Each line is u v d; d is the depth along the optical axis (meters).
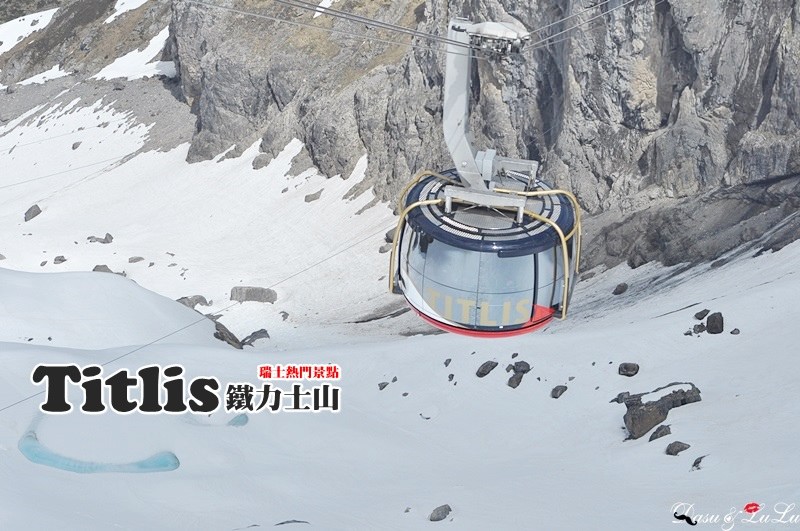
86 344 68.88
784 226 60.19
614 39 72.50
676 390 45.62
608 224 73.69
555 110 82.50
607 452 43.34
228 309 88.69
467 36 16.80
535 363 54.44
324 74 116.56
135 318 73.31
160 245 109.25
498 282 18.11
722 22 66.19
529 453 46.19
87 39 181.88
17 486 41.56
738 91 66.50
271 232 106.12
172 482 44.75
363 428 51.72
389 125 102.06
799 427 39.12
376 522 39.06
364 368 60.22
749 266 58.41
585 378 51.62
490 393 53.31
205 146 128.12
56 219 124.25
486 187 18.16
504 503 38.88
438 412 53.06
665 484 38.16
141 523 40.34
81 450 47.00
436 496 41.03
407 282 19.23
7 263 106.81
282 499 43.81
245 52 124.81
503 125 86.62
